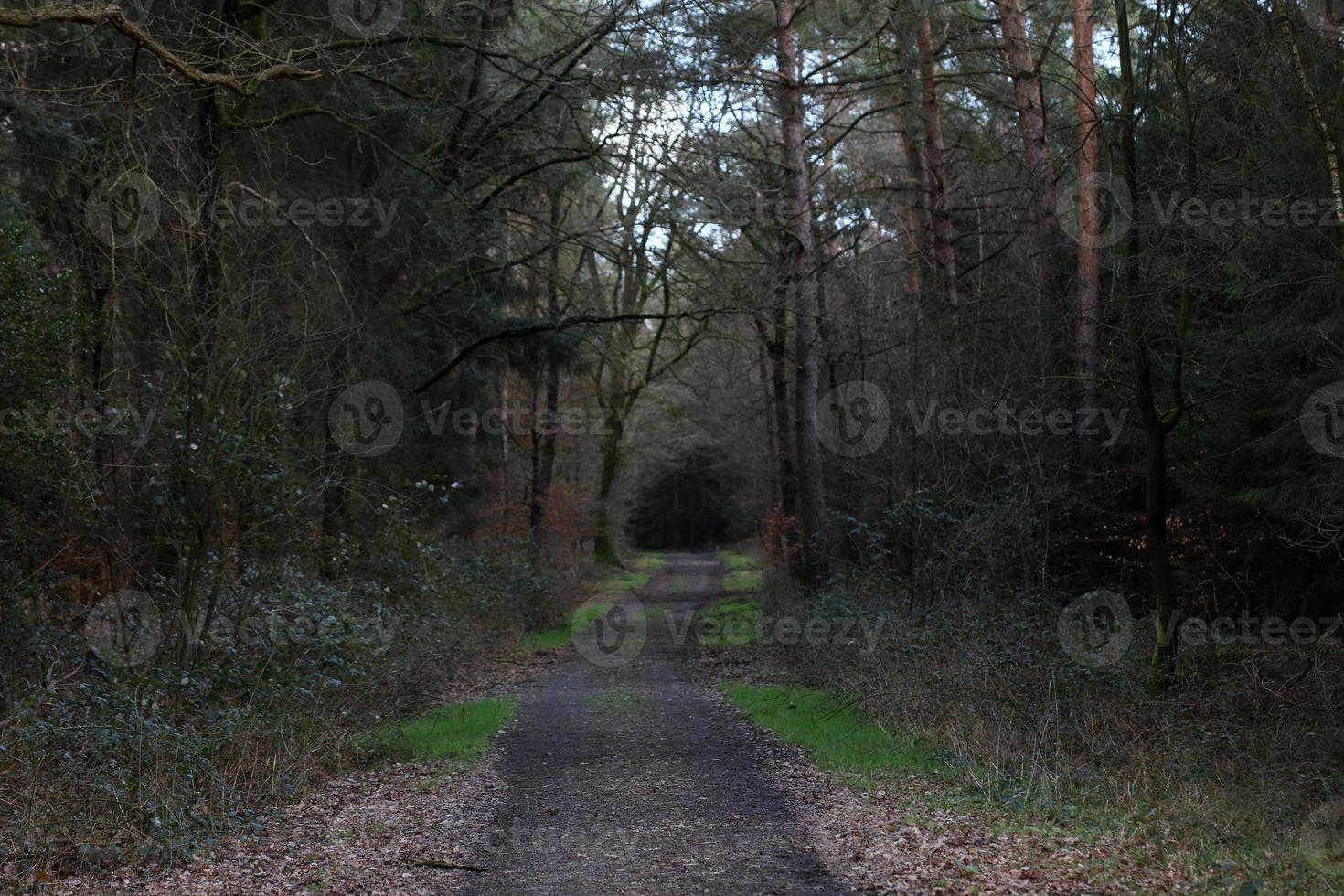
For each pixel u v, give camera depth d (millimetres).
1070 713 10570
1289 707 10461
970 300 19984
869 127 25906
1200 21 11898
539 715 14023
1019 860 6914
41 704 8445
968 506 15898
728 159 19031
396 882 6867
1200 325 13812
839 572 17703
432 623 15609
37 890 6605
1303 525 12648
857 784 9297
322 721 10391
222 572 10797
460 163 17734
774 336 24609
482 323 20516
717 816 8453
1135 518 15773
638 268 18266
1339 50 11125
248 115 15797
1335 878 6453
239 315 10883
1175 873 6656
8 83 11766
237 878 6980
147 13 12609
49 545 10492
